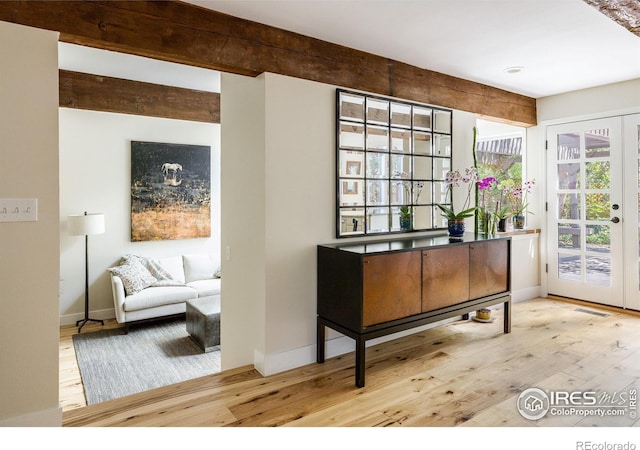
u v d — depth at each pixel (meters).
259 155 2.79
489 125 5.74
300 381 2.69
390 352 3.19
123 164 4.98
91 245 4.83
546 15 2.60
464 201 4.11
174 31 2.40
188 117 4.55
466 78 4.02
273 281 2.81
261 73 2.75
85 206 4.77
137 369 3.51
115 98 4.14
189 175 5.41
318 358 2.99
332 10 2.54
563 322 3.92
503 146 5.97
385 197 3.43
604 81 4.15
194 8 2.47
